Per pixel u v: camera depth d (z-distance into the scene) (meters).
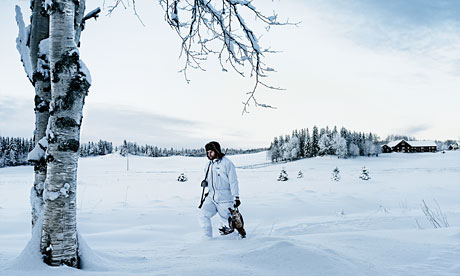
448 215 7.87
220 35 4.13
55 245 2.34
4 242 4.27
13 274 2.06
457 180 31.38
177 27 4.29
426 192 18.64
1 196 17.69
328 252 2.89
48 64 2.91
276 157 110.12
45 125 2.88
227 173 4.47
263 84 3.90
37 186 2.76
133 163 99.00
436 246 3.45
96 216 7.83
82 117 2.64
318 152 107.31
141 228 6.41
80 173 57.56
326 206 11.15
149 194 19.30
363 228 6.58
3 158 91.06
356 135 115.44
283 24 3.70
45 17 2.94
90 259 2.56
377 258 3.02
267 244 3.24
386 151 139.00
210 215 4.57
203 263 2.55
